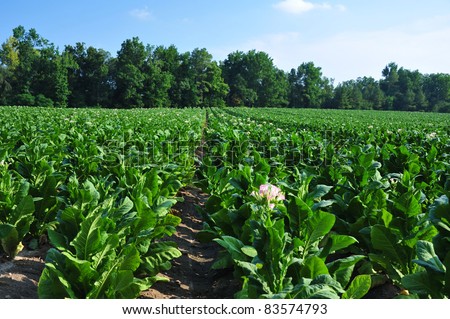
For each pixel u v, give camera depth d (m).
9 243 4.43
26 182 4.78
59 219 3.48
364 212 4.52
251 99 94.12
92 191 3.88
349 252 4.80
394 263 3.94
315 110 73.62
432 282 2.94
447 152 10.10
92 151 7.24
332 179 5.67
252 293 2.88
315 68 102.62
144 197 4.14
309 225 3.43
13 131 10.70
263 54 97.62
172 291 4.21
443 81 110.31
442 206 3.21
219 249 5.52
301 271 3.09
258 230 3.06
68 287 2.91
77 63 72.38
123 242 3.73
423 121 38.00
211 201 5.15
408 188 4.72
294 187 4.45
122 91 72.38
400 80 115.00
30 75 66.75
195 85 82.50
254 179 4.92
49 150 6.89
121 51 76.00
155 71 75.75
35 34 76.19
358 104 102.81
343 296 2.96
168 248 4.31
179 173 7.77
